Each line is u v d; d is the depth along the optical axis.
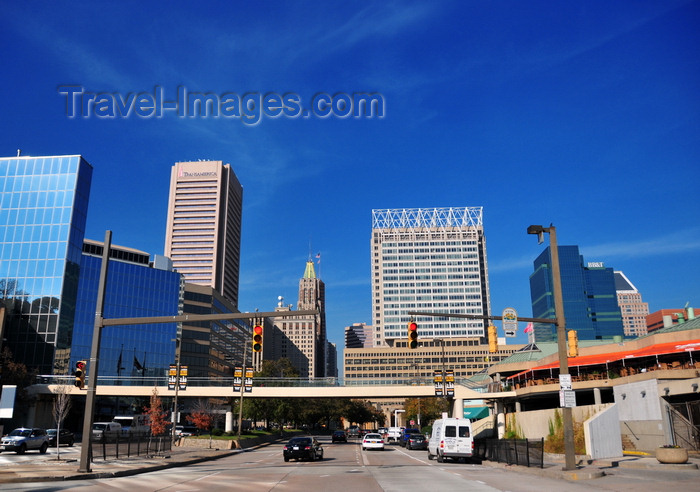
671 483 18.53
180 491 18.58
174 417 47.91
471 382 81.00
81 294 114.56
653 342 60.34
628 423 37.31
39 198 102.56
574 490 17.47
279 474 26.00
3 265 99.31
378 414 194.25
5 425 74.62
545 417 43.41
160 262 140.00
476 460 35.34
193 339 139.00
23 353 95.44
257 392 74.50
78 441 65.88
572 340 24.23
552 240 26.11
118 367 117.69
